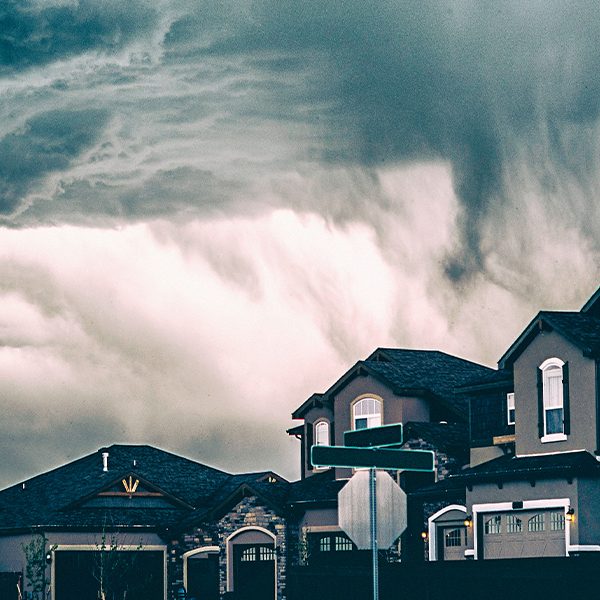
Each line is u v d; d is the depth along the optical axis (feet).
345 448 49.65
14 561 163.22
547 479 118.93
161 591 163.12
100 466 174.29
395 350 165.48
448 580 102.73
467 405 151.94
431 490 135.95
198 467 184.85
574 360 123.75
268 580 154.40
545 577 94.89
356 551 132.87
